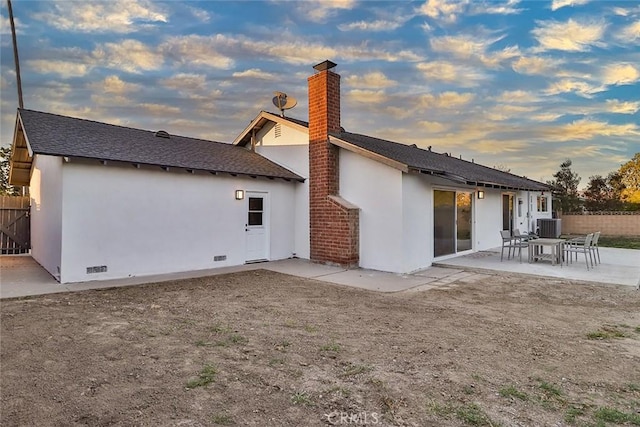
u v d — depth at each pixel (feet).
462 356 13.46
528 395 10.50
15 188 72.23
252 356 13.43
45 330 16.17
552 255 33.58
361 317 18.66
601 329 16.69
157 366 12.46
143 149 31.50
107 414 9.37
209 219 33.68
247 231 36.86
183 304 21.08
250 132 44.98
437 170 32.42
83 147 27.25
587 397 10.42
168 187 30.99
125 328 16.58
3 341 14.78
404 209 31.68
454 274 30.91
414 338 15.44
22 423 8.92
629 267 32.27
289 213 40.24
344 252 34.06
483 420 9.16
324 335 15.83
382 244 32.68
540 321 17.92
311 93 37.42
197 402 10.04
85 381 11.28
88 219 26.73
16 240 45.83
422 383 11.27
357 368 12.38
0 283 26.20
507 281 27.94
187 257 32.12
